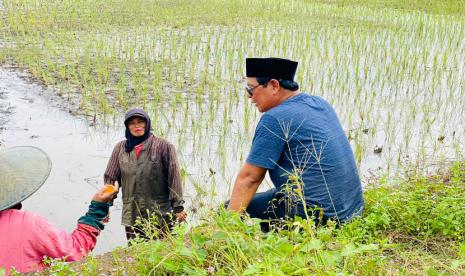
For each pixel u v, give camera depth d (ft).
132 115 14.35
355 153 21.21
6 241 9.07
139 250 9.43
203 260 8.59
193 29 44.83
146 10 53.21
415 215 11.44
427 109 26.45
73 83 29.60
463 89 30.48
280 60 11.35
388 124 24.21
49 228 9.66
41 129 23.38
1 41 38.19
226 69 33.45
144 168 14.52
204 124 24.39
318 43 40.63
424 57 35.65
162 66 33.32
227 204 12.86
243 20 50.01
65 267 8.87
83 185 18.61
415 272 9.09
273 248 8.60
